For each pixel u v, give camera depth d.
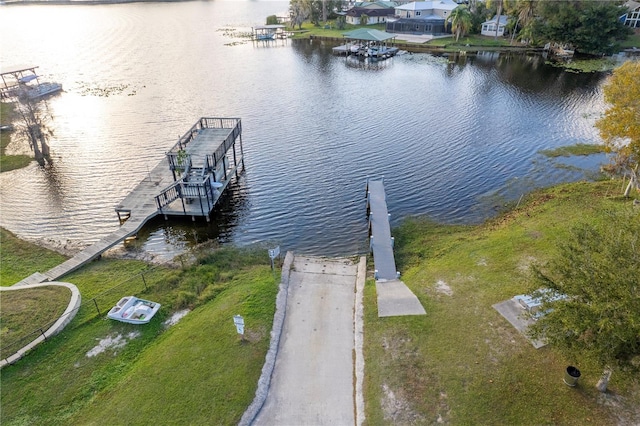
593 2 66.56
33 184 32.72
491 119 44.88
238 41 87.00
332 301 19.45
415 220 27.56
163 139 40.72
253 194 31.36
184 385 14.88
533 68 64.50
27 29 101.75
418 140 39.91
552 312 12.94
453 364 15.22
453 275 20.45
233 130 33.06
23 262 23.59
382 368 15.31
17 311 18.23
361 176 33.50
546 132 41.34
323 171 34.44
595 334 11.69
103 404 14.39
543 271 19.39
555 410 13.45
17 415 14.19
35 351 16.52
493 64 67.56
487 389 14.23
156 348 16.73
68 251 24.84
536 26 70.38
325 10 98.81
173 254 24.78
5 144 39.94
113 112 48.16
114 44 84.88
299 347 16.73
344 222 27.84
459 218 27.66
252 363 15.70
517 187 31.23
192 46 82.81
